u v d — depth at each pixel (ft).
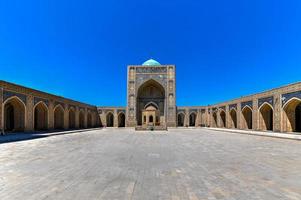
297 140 35.14
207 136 45.88
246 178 12.43
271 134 45.88
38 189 10.55
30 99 52.95
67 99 74.54
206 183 11.48
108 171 14.05
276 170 14.34
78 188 10.68
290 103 49.01
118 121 111.75
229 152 22.27
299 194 9.88
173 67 99.71
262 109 61.41
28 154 20.94
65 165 15.87
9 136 40.93
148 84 104.32
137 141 34.50
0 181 11.85
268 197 9.52
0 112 42.86
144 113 97.25
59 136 45.27
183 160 17.78
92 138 40.45
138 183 11.48
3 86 43.80
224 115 94.73
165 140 36.27
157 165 15.85
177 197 9.50
